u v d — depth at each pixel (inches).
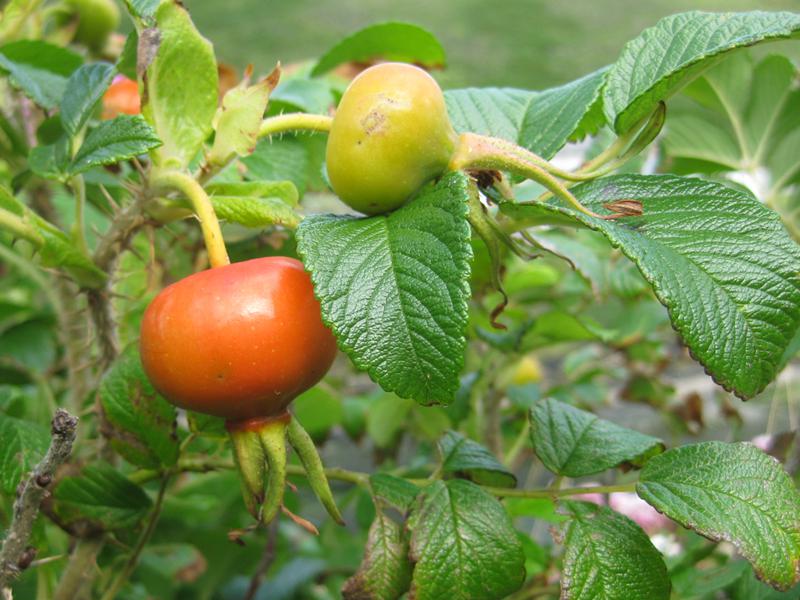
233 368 4.5
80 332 8.1
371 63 9.2
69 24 9.4
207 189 6.0
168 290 4.7
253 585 9.4
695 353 4.2
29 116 8.1
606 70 5.8
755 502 4.9
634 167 8.6
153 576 9.7
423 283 4.2
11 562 4.7
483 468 5.8
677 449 5.3
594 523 5.2
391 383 4.1
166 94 5.5
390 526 5.4
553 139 5.7
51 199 8.7
